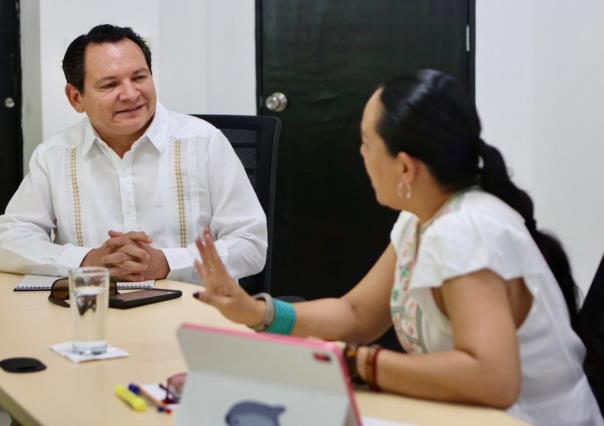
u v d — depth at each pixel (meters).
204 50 3.85
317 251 4.02
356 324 1.51
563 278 1.38
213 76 3.89
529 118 3.81
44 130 3.47
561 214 3.65
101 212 2.29
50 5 3.43
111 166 2.30
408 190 1.25
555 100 3.66
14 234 2.20
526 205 1.31
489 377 1.10
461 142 1.22
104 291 1.35
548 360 1.26
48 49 3.44
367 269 4.00
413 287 1.20
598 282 1.61
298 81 3.96
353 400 0.88
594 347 1.59
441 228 1.19
